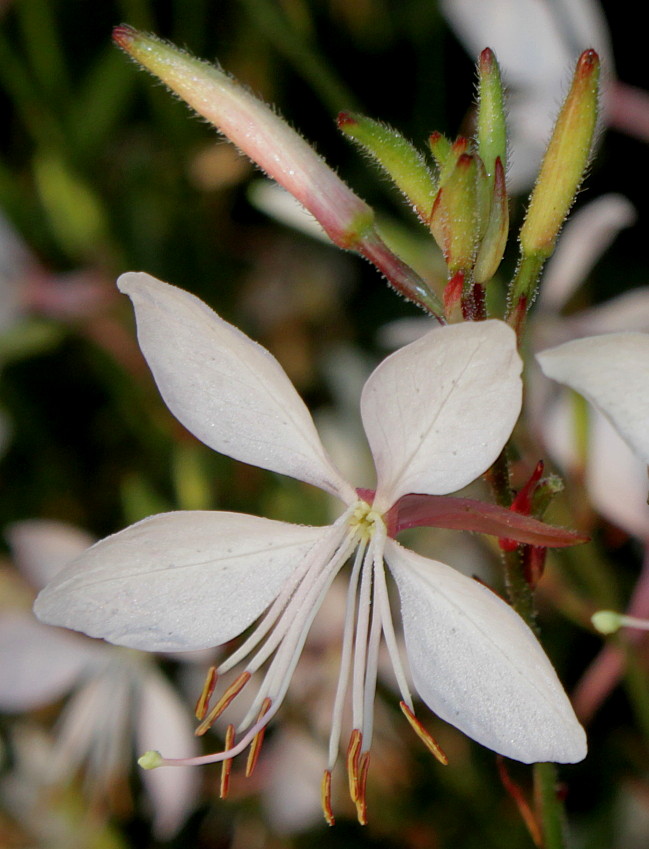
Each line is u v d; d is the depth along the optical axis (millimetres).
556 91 139
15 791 146
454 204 78
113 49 160
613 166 176
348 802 138
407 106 185
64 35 183
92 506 168
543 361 73
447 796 140
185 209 174
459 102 182
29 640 132
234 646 130
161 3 188
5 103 182
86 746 141
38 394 171
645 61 174
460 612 80
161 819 133
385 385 79
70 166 160
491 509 81
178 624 83
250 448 84
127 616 83
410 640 81
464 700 79
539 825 94
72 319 158
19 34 179
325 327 183
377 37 180
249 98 86
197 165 162
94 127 161
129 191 176
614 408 73
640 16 172
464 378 77
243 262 187
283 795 140
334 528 84
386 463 82
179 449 154
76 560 82
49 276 158
